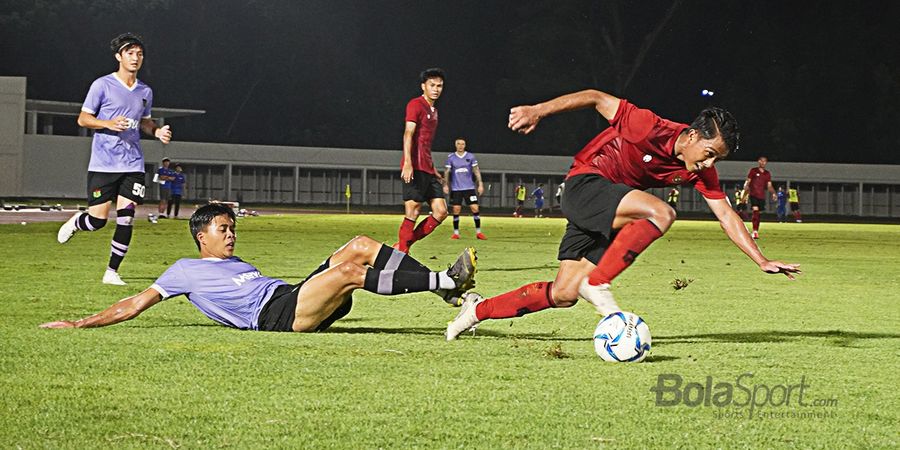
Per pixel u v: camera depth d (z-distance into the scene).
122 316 9.01
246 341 8.50
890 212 94.19
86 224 14.47
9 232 29.39
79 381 6.72
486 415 5.90
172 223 40.59
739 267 20.03
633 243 7.96
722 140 8.21
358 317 10.84
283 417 5.77
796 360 8.04
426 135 17.52
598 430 5.59
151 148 87.25
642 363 7.75
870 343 9.12
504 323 10.38
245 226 40.09
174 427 5.51
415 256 22.17
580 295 8.36
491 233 37.56
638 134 8.52
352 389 6.58
